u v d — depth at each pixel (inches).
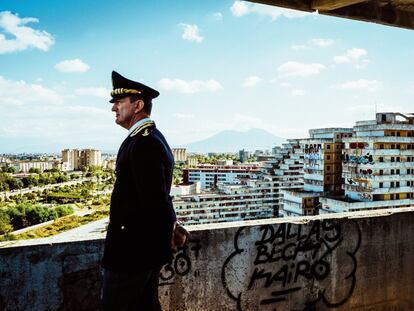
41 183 7632.9
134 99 82.7
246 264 114.4
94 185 7637.8
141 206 74.2
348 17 124.0
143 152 74.5
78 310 97.9
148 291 82.8
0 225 3528.5
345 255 129.0
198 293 108.6
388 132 2206.0
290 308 121.0
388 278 136.3
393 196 2225.6
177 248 105.4
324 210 2394.2
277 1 113.3
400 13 131.6
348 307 130.1
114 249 76.9
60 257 96.1
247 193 3599.9
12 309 92.1
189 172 6117.1
